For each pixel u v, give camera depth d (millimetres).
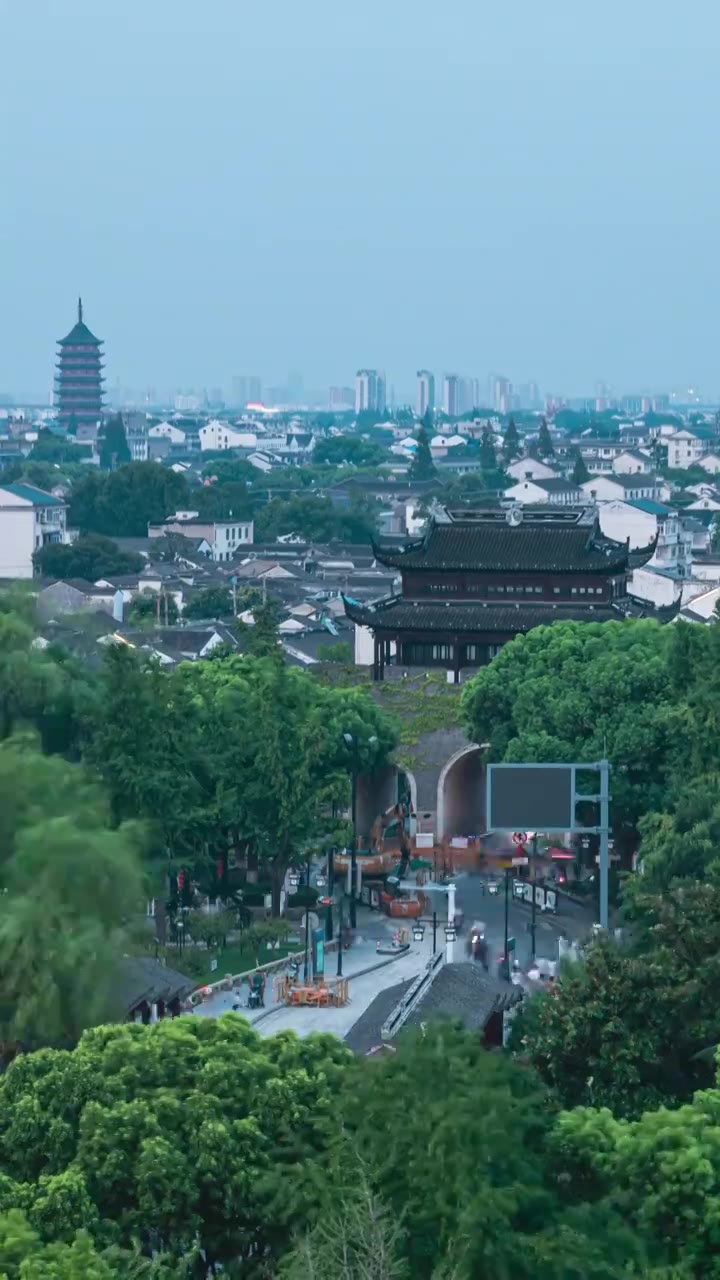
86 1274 92938
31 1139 107062
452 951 167000
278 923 191375
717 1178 101250
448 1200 95312
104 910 143625
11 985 133125
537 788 152750
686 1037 121750
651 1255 99250
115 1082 109000
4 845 150500
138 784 192000
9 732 192500
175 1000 154250
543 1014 123250
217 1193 104812
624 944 142750
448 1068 101188
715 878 147500
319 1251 92625
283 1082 108938
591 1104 119625
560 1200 101500
